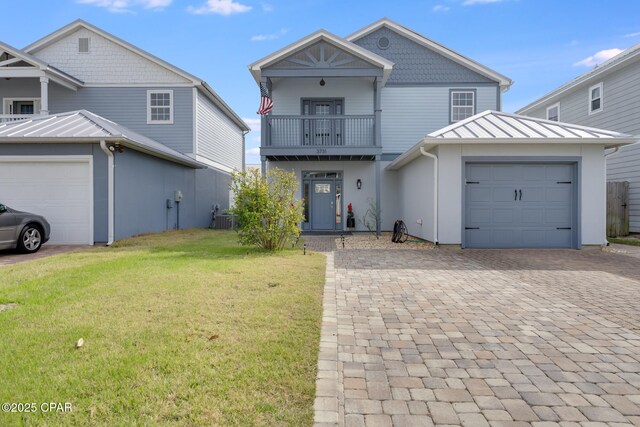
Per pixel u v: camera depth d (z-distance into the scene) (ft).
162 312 14.44
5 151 35.24
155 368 10.17
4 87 56.70
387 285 20.57
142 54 55.98
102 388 9.18
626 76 47.19
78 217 35.60
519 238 34.81
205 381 9.61
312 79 53.31
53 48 56.65
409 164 45.39
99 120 40.96
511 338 13.24
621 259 28.91
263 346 11.76
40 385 9.22
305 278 20.70
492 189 34.86
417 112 54.80
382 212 53.78
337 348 12.29
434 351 12.19
